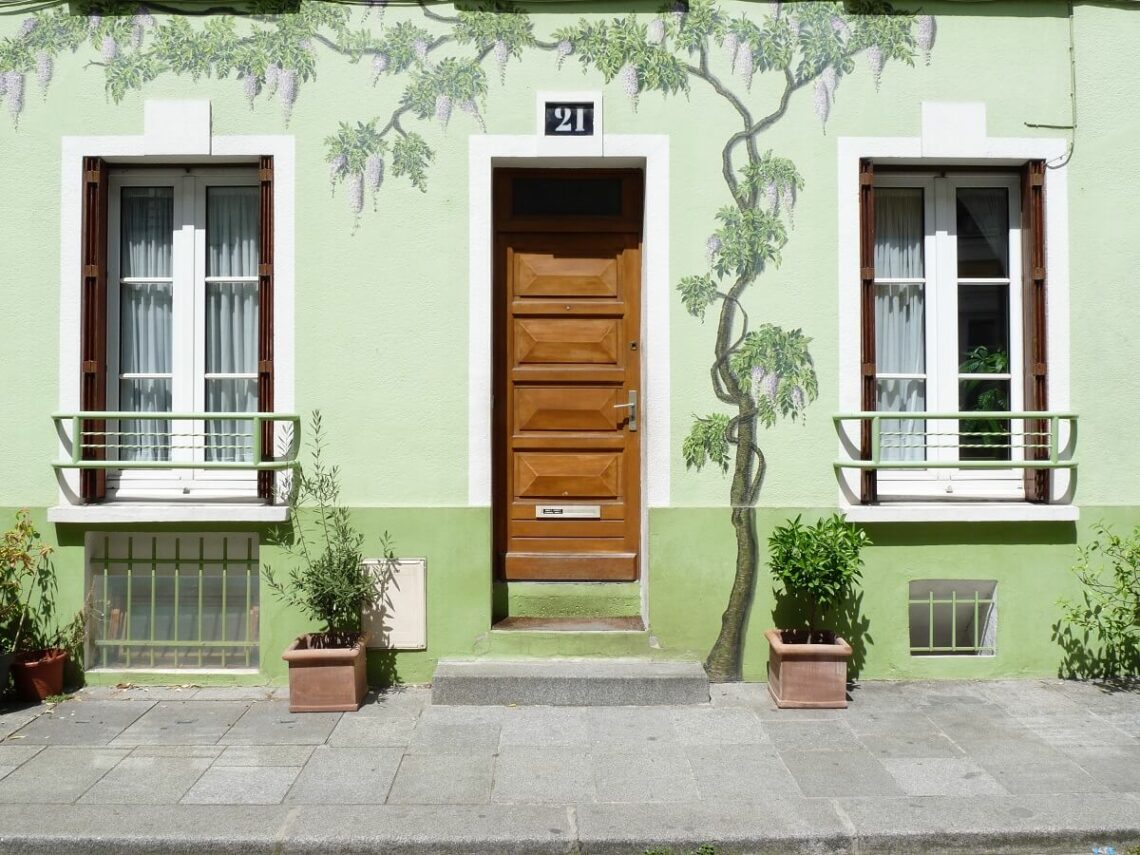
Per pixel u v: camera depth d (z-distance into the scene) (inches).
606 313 232.2
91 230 217.8
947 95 220.5
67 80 217.6
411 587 216.8
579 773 170.7
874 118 219.9
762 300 219.5
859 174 219.8
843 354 219.6
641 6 218.7
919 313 231.8
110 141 217.0
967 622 227.8
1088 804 157.6
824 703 201.8
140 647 222.8
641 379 228.5
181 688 216.5
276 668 217.5
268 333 217.0
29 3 217.6
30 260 217.8
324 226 217.8
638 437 231.9
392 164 217.9
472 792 163.2
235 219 228.8
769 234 219.5
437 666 212.5
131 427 226.2
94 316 218.4
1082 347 221.5
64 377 217.6
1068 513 217.2
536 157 219.5
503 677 205.5
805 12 219.8
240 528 216.5
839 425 218.8
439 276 218.1
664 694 205.3
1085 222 221.8
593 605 229.5
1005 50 221.3
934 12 220.7
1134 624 214.5
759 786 165.3
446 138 218.1
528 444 232.8
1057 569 220.5
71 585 217.8
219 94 217.3
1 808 157.2
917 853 148.4
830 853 148.2
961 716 197.9
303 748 181.6
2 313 217.8
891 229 232.4
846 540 201.6
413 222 217.9
